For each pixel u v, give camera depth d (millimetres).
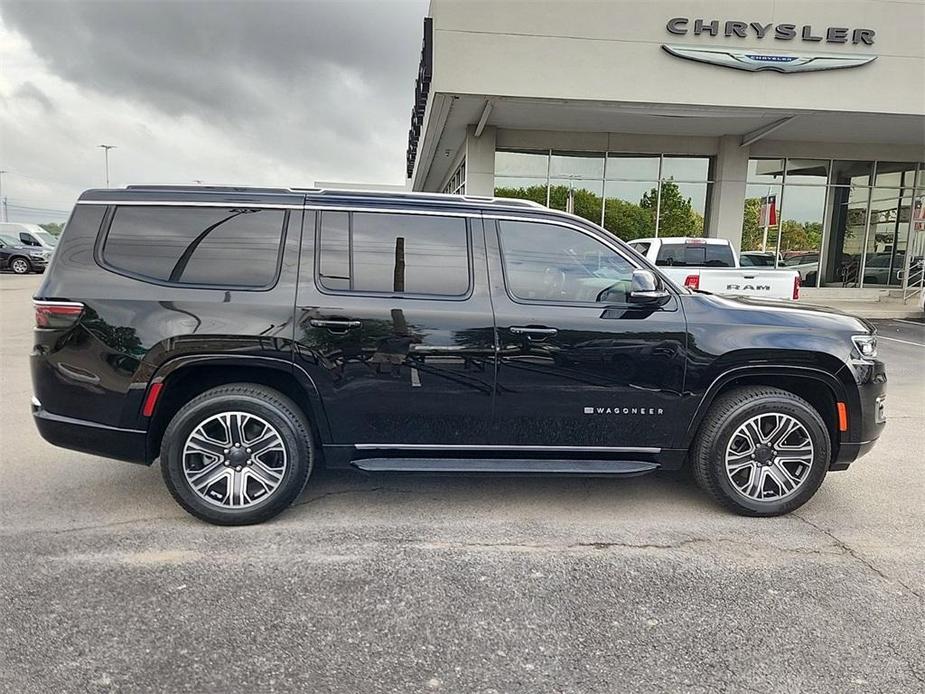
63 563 3188
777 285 10656
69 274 3541
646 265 3828
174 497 3594
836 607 2904
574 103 12320
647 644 2613
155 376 3502
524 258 3754
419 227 3707
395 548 3428
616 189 16266
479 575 3154
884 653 2566
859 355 3830
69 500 3986
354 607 2852
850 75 12586
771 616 2826
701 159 16469
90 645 2535
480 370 3658
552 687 2344
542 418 3744
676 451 3861
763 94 12461
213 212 3625
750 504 3854
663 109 12805
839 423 3885
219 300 3533
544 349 3666
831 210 17562
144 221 3604
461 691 2316
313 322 3557
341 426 3682
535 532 3658
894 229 17969
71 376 3521
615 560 3334
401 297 3641
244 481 3637
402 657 2508
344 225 3668
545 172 15922
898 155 17516
